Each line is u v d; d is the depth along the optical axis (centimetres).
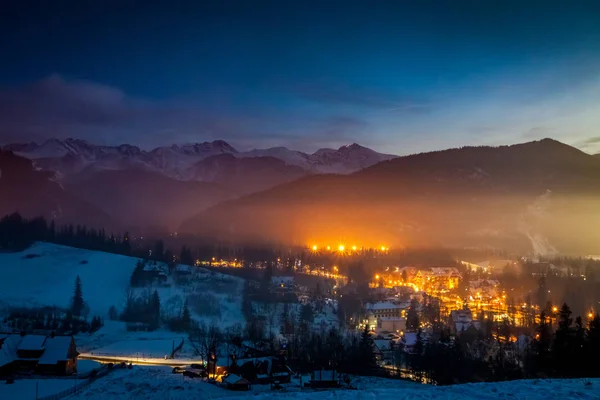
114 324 19962
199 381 11075
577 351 8319
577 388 4347
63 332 18138
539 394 4184
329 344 14888
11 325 18375
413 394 4375
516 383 4609
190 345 16888
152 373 11600
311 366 13450
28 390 9544
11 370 11338
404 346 16325
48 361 11394
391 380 12462
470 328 18438
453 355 13012
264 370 12188
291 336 17500
